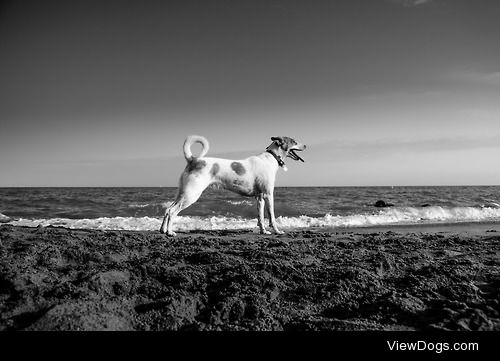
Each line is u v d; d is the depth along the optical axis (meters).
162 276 3.42
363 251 4.86
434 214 13.70
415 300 2.98
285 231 8.20
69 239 4.99
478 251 5.06
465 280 3.58
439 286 3.40
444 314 2.69
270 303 3.06
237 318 2.79
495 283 3.50
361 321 2.70
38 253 3.95
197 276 3.43
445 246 5.45
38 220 11.39
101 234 6.09
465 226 9.77
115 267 3.58
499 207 17.91
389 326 2.61
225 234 7.30
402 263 4.21
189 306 2.92
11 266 3.47
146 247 4.77
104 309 2.69
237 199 19.91
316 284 3.38
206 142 6.98
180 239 5.77
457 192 37.84
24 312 2.71
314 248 5.04
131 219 11.40
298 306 3.02
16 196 27.86
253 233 7.57
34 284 3.14
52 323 2.40
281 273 3.62
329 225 10.39
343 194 32.19
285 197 26.33
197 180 6.74
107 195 30.53
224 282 3.34
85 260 4.00
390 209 15.52
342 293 3.19
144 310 2.80
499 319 2.67
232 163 7.18
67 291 2.98
